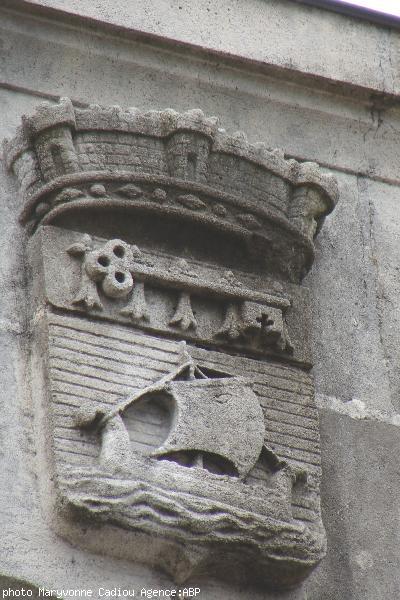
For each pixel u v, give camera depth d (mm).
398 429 12945
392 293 13500
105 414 11641
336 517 12445
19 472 11547
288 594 12047
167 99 13336
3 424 11672
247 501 11812
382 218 13781
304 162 13500
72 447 11531
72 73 13102
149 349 12070
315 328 13078
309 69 13672
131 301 12148
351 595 12219
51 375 11703
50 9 13008
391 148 13984
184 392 11961
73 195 12219
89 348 11891
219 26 13508
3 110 12836
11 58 12977
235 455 11922
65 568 11352
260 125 13578
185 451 11789
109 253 12156
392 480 12727
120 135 12547
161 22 13320
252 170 12875
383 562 12406
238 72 13555
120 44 13242
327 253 13438
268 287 12750
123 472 11492
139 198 12406
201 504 11609
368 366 13117
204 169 12672
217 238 12672
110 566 11484
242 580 11922
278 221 12781
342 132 13844
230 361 12352
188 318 12266
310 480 12211
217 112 13469
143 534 11469
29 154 12391
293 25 13812
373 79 13875
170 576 11641
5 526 11344
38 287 12086
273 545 11789
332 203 13164
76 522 11375
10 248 12320
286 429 12320
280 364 12562
